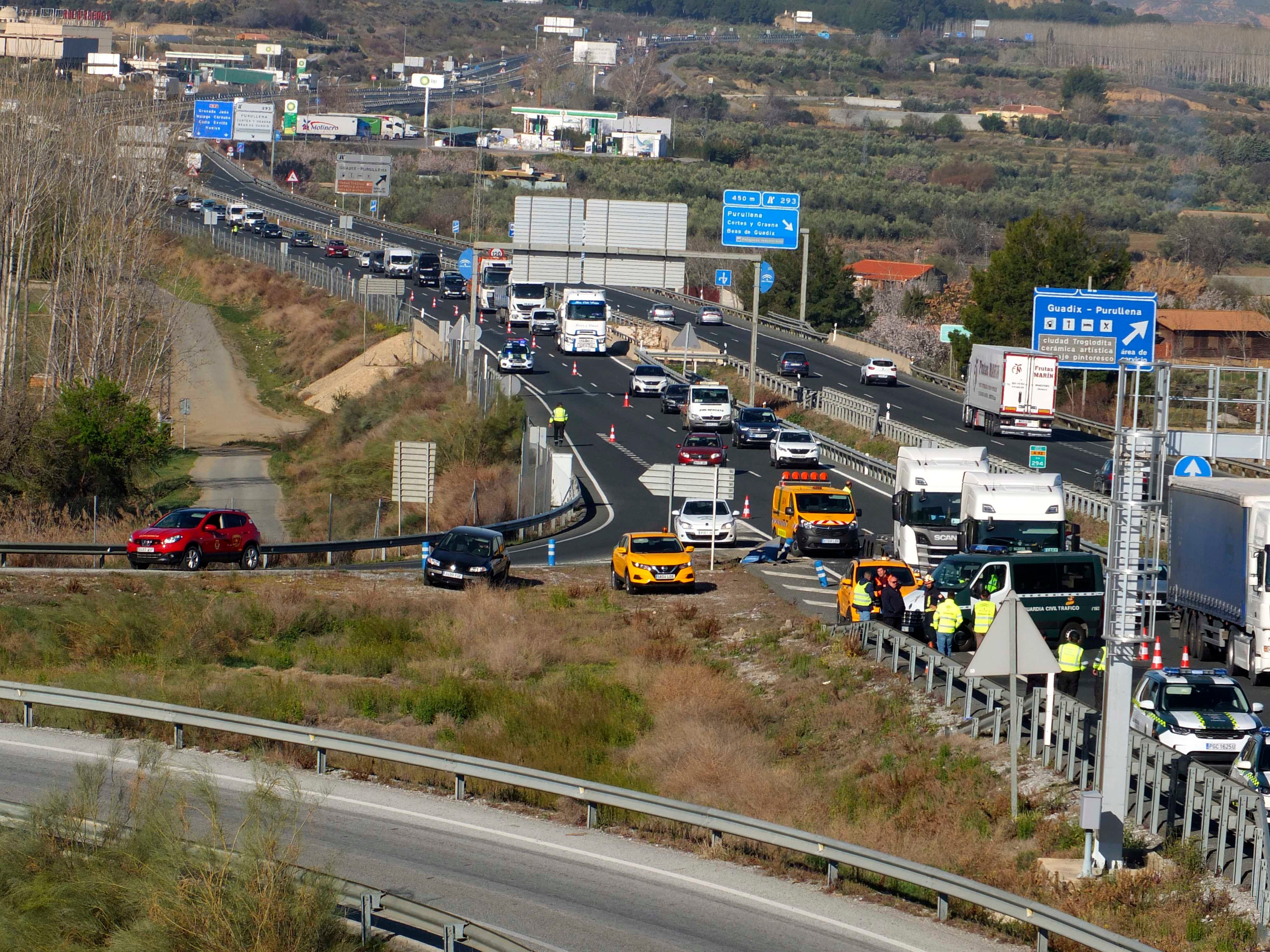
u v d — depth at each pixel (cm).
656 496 19725
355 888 5262
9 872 5238
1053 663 6431
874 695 9500
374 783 7456
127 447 19225
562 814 7019
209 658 10769
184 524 14512
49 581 12900
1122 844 6462
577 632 12156
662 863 6266
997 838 6850
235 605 11988
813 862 6425
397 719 9375
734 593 14000
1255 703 7994
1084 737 7356
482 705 9706
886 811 7456
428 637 11900
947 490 13588
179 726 7762
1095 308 18688
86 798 5706
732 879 6075
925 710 9062
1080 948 5356
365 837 6456
